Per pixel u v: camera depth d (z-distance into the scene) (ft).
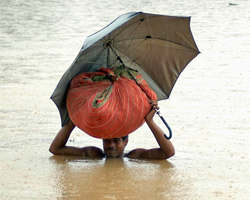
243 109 87.04
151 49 65.21
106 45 62.44
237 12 251.80
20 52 149.79
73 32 191.01
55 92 60.18
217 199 48.91
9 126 76.59
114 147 63.36
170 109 87.40
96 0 316.19
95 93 58.44
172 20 60.54
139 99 58.65
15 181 53.88
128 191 50.98
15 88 103.60
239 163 60.75
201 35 181.57
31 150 65.92
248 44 163.12
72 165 60.18
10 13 254.68
